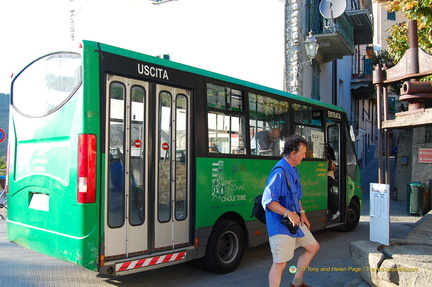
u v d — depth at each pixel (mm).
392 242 5395
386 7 10266
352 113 26938
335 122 9867
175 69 5746
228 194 6410
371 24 19203
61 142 4969
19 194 5684
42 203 5254
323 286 5789
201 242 5887
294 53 14336
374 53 26047
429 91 5234
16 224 5676
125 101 5094
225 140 6469
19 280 5684
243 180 6730
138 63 5266
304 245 4777
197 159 5910
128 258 4965
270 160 7398
